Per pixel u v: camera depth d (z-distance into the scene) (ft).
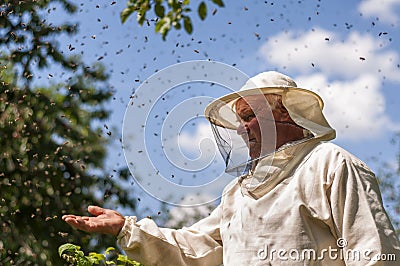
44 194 47.96
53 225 47.42
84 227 15.40
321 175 14.70
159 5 16.30
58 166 49.11
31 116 47.70
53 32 49.83
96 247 48.26
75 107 51.98
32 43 48.62
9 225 45.96
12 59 47.67
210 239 16.38
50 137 49.19
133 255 15.83
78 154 50.24
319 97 15.97
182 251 16.15
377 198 14.35
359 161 14.89
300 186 14.83
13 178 46.83
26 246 45.78
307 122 15.65
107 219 15.67
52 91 52.16
